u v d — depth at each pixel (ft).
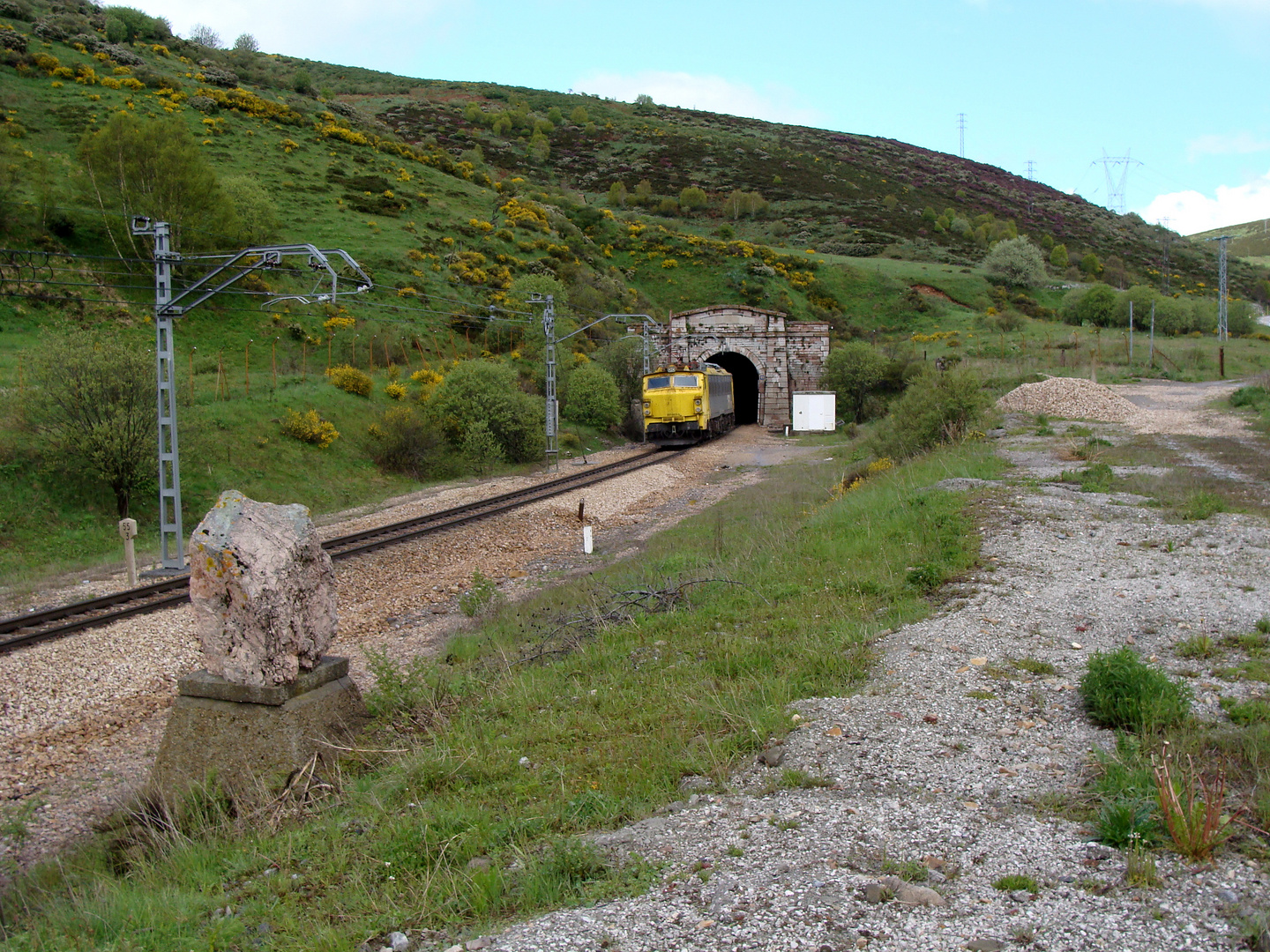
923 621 28.32
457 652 33.58
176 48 265.54
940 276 268.21
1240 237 638.94
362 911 13.94
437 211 211.82
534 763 20.38
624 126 444.55
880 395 168.04
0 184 126.00
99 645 34.19
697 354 175.83
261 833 18.54
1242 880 11.81
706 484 93.15
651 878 13.58
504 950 11.54
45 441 68.85
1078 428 81.56
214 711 21.49
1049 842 13.60
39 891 17.42
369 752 21.94
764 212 348.38
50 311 112.57
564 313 161.38
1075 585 30.78
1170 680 20.94
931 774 17.11
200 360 116.78
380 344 137.80
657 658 28.25
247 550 21.26
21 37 197.16
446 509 71.56
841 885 12.55
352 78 492.95
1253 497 45.34
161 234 51.21
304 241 168.66
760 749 19.63
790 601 33.06
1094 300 234.99
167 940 13.57
